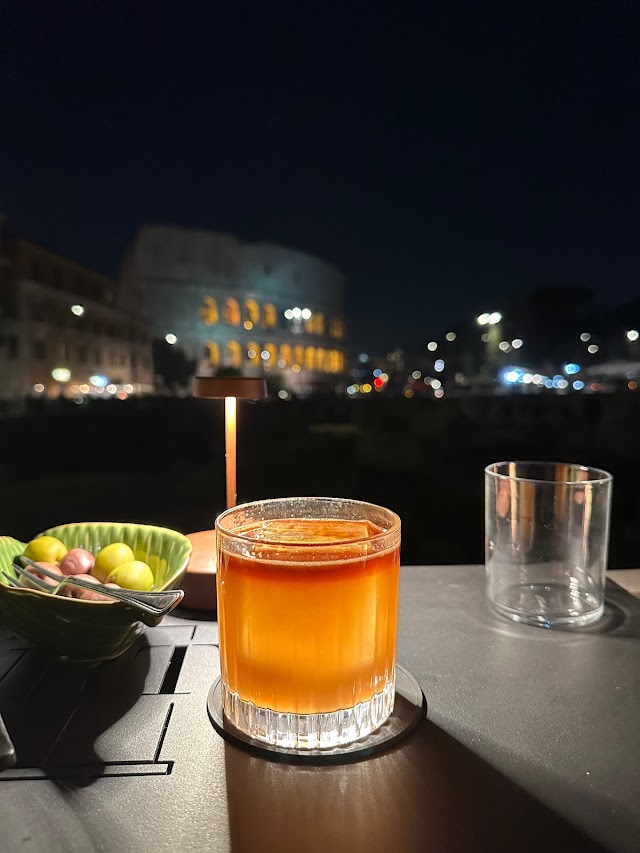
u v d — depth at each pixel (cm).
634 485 658
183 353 4872
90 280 4203
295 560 50
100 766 50
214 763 50
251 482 739
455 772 49
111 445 1105
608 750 52
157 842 42
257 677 52
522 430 1401
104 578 72
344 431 1469
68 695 61
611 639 73
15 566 71
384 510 59
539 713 58
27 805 46
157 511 585
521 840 42
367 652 52
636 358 4506
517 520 81
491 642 72
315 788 48
